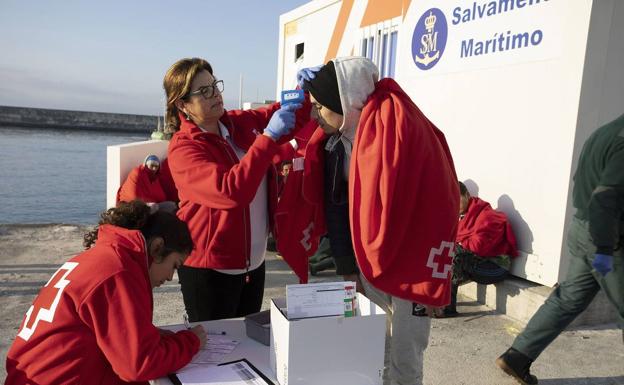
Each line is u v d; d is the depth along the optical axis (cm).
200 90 207
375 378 153
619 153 239
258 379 156
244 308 244
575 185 272
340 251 201
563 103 344
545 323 276
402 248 164
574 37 335
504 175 391
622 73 346
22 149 3084
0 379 286
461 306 401
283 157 242
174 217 177
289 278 488
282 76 842
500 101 392
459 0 426
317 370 146
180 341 162
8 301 405
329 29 685
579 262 268
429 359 316
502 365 288
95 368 155
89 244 180
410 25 488
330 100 173
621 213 244
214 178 195
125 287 152
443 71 448
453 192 168
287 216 214
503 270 374
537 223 366
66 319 152
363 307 165
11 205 1270
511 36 381
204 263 215
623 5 335
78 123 5947
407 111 165
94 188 1597
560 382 289
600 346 332
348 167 192
